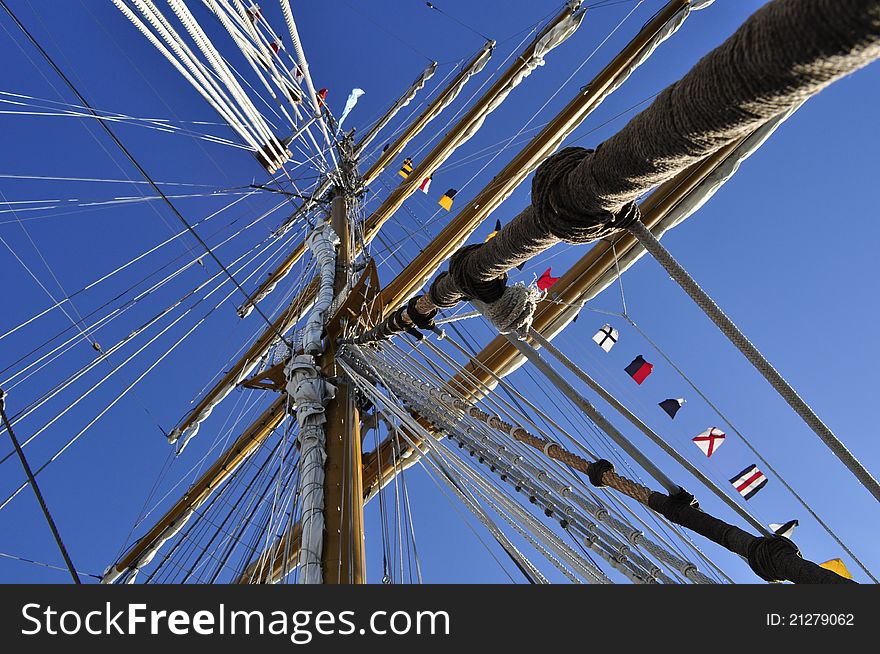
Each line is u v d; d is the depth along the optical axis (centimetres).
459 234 1277
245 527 849
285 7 1043
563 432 468
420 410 732
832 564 456
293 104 1253
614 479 396
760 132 948
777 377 253
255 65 949
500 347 1174
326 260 1314
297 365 895
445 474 640
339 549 641
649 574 428
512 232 305
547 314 1109
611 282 1101
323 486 719
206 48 804
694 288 251
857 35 139
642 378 784
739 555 296
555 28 1325
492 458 619
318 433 802
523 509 530
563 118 1199
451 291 415
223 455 1420
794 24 146
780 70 156
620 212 253
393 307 1311
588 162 242
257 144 1173
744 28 167
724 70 171
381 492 730
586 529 490
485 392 655
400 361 844
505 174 1240
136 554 1351
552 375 364
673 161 206
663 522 444
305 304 1481
